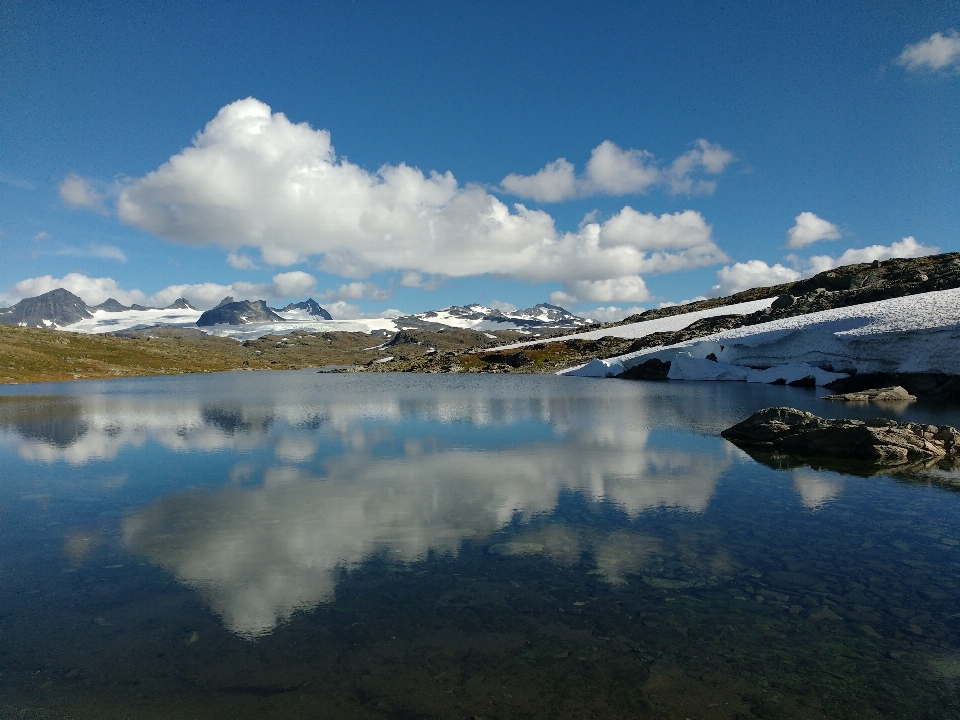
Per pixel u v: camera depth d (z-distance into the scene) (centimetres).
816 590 1302
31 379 14675
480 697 913
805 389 7488
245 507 2059
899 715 858
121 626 1173
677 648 1058
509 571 1430
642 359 11688
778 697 905
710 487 2252
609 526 1773
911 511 1898
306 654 1054
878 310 8381
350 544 1648
